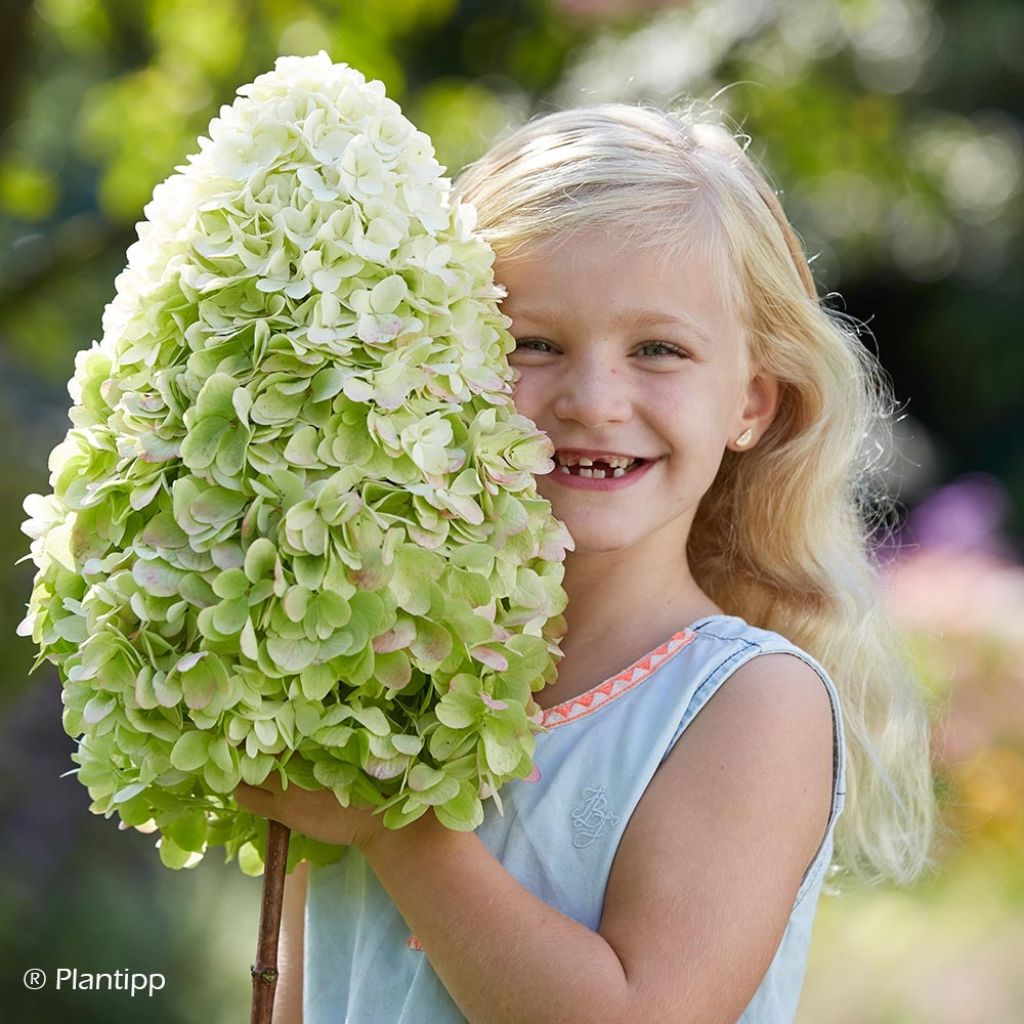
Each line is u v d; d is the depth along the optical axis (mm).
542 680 1719
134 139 5113
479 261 1800
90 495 1643
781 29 6492
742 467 2354
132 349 1684
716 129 2232
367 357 1634
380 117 1751
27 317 5133
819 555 2365
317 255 1633
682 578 2121
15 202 4438
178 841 1860
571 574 2064
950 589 6250
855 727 2395
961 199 12266
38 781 5676
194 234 1682
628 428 1966
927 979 4848
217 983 5055
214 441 1593
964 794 5664
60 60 6801
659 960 1703
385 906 1955
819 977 4941
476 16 8336
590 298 1942
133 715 1589
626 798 1861
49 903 5137
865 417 2449
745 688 1902
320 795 1727
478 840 1785
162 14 5102
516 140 2148
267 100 1764
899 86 10695
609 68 6570
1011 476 12805
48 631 1736
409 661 1599
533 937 1696
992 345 13203
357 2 5062
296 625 1561
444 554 1629
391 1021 1903
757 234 2119
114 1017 4836
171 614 1571
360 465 1599
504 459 1715
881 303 13664
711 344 2010
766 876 1781
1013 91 12203
